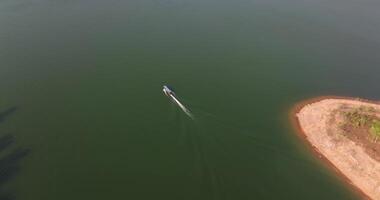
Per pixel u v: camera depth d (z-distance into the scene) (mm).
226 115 78188
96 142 71125
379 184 61844
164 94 84750
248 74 94562
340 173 65250
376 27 124438
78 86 87188
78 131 73688
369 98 86688
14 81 87562
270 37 113562
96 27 114625
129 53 101500
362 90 89875
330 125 73062
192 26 117688
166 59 99562
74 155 68062
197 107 80375
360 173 64312
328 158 68000
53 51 100812
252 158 67375
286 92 87562
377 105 82250
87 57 98750
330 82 92625
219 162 66438
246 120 76938
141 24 117562
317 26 122562
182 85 88688
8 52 99125
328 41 113500
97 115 78188
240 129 74188
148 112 78938
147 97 83938
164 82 89562
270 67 98125
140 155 68125
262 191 61281
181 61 98938
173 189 61531
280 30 118312
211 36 112312
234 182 62656
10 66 93250
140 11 126000
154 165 66000
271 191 61438
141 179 63375
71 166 65688
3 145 69312
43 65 94375
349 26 124000
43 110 78938
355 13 134375
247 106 81625
